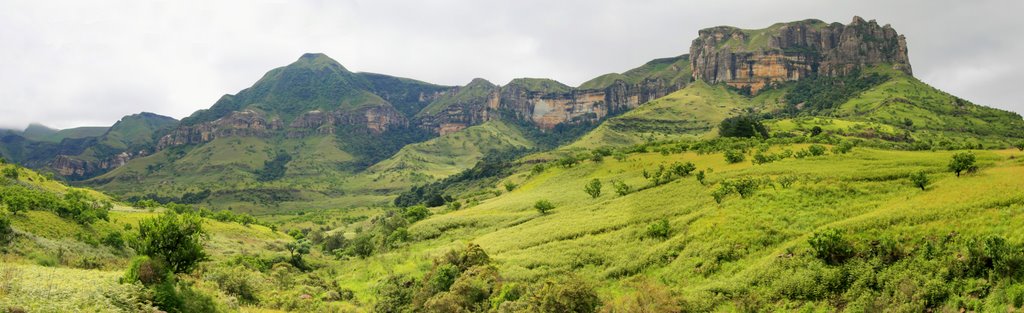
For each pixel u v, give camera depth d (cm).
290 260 9494
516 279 6000
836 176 7794
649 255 5969
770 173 9112
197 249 4434
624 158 15225
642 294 4694
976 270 3628
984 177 6222
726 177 9338
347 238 15250
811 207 6334
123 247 8394
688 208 7512
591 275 5872
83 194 14125
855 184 7100
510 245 7800
